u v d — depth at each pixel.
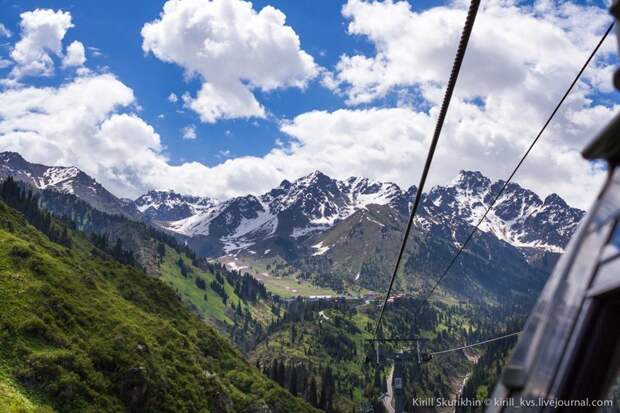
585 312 4.93
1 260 113.56
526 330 5.69
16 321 95.31
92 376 94.00
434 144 15.34
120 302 133.25
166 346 122.88
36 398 82.62
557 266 5.54
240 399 140.25
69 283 118.62
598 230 4.99
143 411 98.69
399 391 67.75
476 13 10.30
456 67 11.88
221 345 170.38
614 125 4.39
